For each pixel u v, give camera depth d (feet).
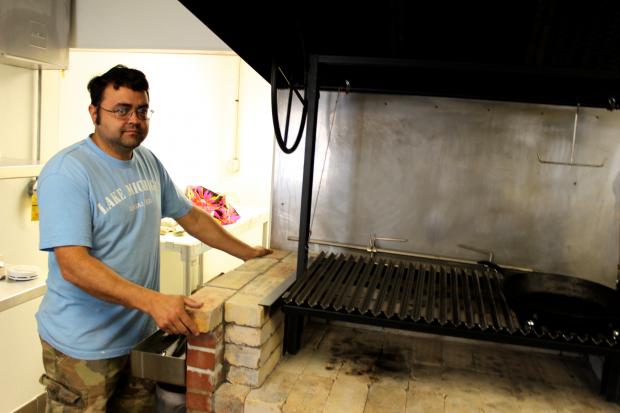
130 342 5.19
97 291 4.30
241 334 4.67
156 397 4.91
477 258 6.58
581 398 5.06
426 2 4.42
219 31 4.42
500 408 4.75
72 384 4.96
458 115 6.41
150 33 8.86
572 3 4.20
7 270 7.19
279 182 7.03
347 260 6.15
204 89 11.05
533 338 4.36
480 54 5.38
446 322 4.44
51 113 8.82
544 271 6.41
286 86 6.34
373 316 4.53
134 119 4.81
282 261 6.32
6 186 7.36
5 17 7.28
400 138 6.59
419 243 6.73
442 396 4.88
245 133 10.84
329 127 6.75
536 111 6.20
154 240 5.44
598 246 6.24
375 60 4.87
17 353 6.95
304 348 5.74
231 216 8.95
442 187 6.56
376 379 5.12
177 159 11.56
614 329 4.34
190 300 4.39
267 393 4.66
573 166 6.19
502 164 6.37
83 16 8.96
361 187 6.79
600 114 6.05
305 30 5.02
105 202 4.79
